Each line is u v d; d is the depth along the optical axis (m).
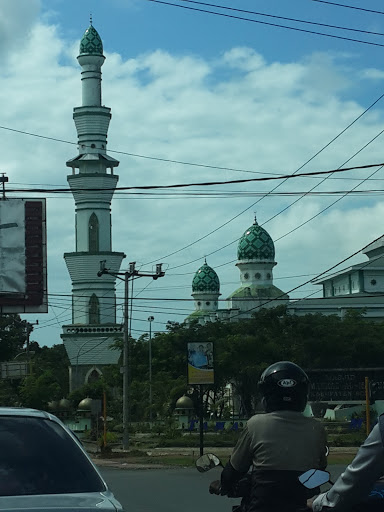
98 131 104.38
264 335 73.94
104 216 103.31
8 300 45.88
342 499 5.41
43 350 130.88
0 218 45.81
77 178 103.00
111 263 102.12
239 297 117.69
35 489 6.35
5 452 6.61
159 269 49.06
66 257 102.31
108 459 39.97
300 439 7.07
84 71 105.56
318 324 75.06
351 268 102.19
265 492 6.95
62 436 6.95
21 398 70.06
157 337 87.81
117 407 81.56
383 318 97.31
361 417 59.00
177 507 19.12
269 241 120.88
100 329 101.56
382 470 5.29
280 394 7.27
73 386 101.31
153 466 34.53
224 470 7.28
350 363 72.62
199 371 36.44
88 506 6.00
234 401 83.06
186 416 68.69
